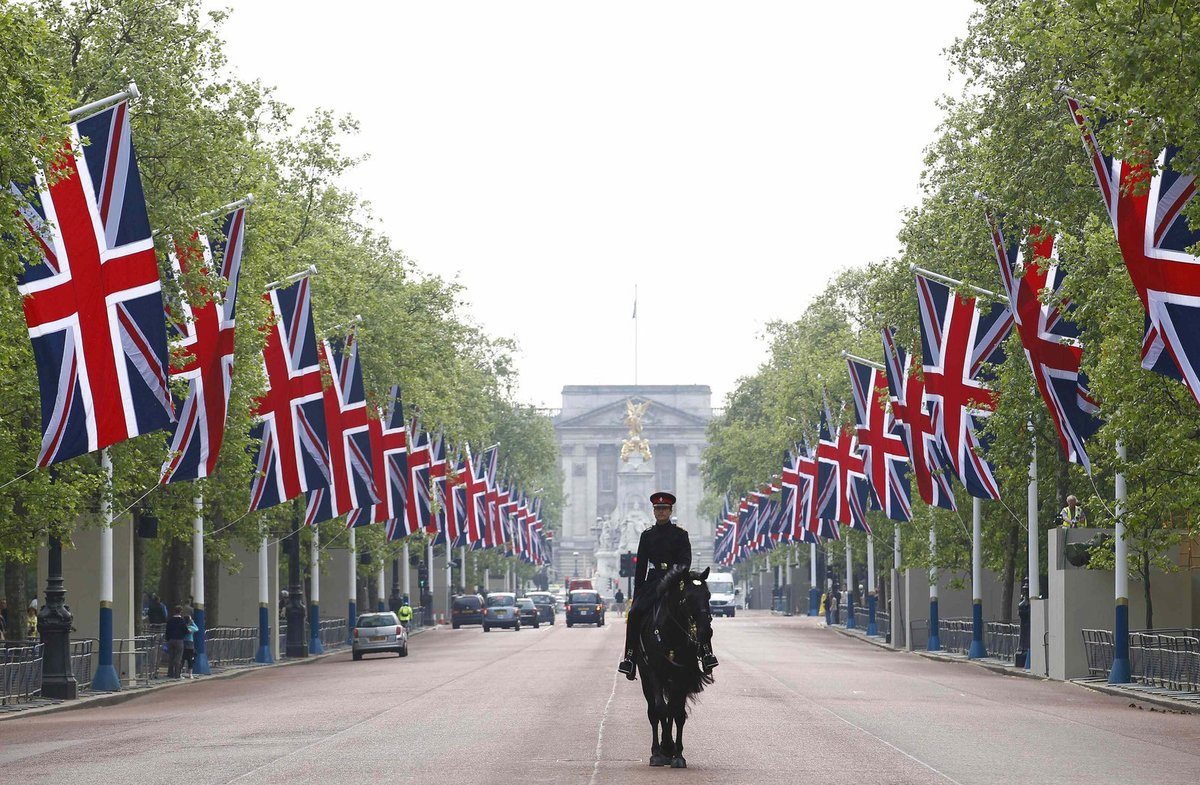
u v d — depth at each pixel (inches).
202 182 5674.2
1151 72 3152.1
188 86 5733.3
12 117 3442.4
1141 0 3211.1
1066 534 5846.5
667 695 2625.5
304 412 6136.8
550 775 2477.9
